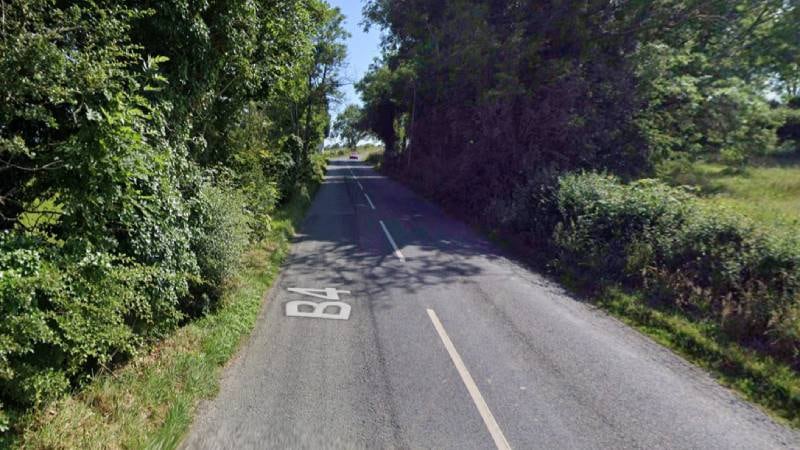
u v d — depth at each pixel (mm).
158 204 4902
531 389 4754
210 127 9320
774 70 18297
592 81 14695
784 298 5719
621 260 8477
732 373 5188
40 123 3906
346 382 4781
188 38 6168
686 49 16469
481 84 16609
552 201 11266
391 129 46406
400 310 7090
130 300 4340
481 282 8758
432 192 22703
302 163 27891
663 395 4703
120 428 3564
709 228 7141
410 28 21844
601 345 5914
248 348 5574
